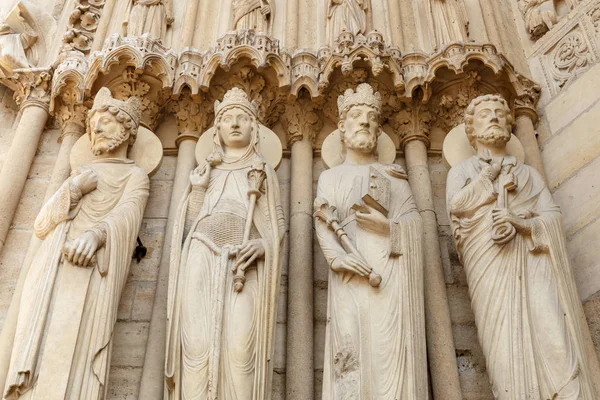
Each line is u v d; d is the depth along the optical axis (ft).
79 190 14.66
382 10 20.27
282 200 17.16
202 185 15.08
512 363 12.64
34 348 12.64
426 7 20.01
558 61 18.72
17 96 18.98
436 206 17.01
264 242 14.03
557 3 19.81
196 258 13.87
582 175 16.48
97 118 16.15
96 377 12.80
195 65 18.04
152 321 14.94
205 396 12.58
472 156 16.05
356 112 16.08
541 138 17.93
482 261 13.84
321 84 17.61
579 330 13.05
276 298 13.80
